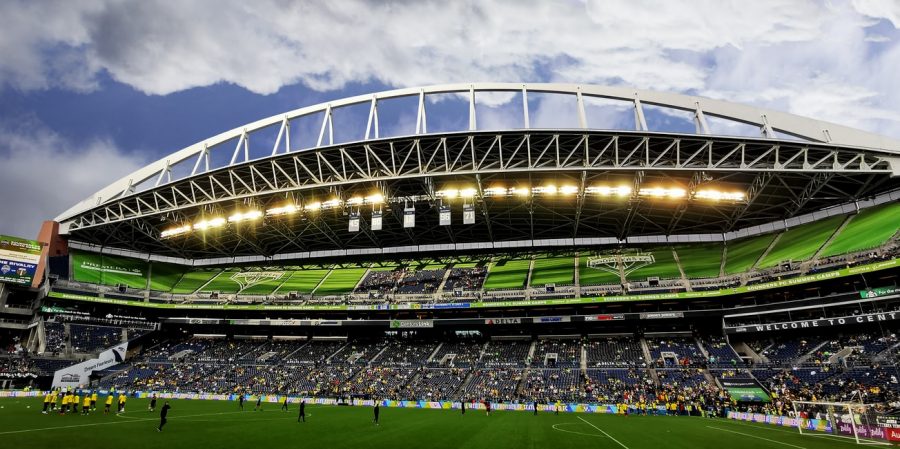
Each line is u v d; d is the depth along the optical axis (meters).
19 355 67.94
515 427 35.34
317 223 79.44
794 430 37.06
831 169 53.62
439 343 77.88
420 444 25.91
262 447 23.75
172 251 93.62
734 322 62.75
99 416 36.53
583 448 25.09
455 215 76.31
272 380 70.19
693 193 62.38
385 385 66.00
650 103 60.12
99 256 86.94
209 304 82.25
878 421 30.59
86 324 78.00
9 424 28.78
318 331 84.88
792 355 56.34
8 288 73.56
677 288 66.31
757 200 66.38
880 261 50.03
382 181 63.38
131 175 75.62
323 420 38.78
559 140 58.50
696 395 53.44
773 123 56.66
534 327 76.19
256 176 68.00
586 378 60.59
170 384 69.62
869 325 54.19
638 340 69.50
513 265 82.75
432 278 82.81
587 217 74.62
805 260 59.09
